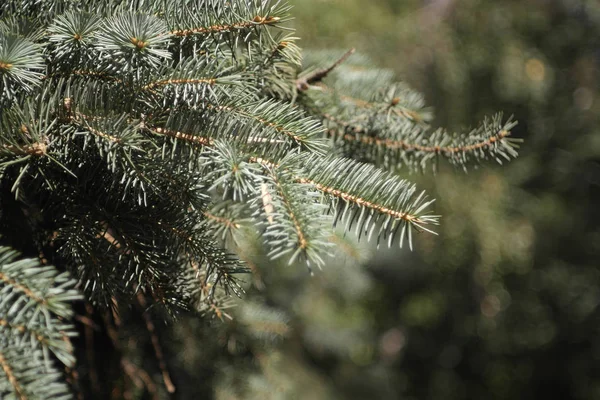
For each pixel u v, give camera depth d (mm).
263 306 1400
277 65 1135
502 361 4578
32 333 941
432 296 4195
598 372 4395
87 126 1006
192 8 1056
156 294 1065
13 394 933
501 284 4074
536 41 4004
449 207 3633
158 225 1056
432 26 3684
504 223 3885
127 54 996
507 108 3852
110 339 1217
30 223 1080
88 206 1054
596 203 4277
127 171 1019
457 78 3639
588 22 3984
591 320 4371
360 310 3855
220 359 1335
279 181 1012
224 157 1004
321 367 3080
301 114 1077
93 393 1198
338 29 2801
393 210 1025
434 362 4633
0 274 951
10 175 1045
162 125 1041
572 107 4117
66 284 954
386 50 3227
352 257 1345
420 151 1189
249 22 1039
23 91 1020
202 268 1099
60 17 1027
